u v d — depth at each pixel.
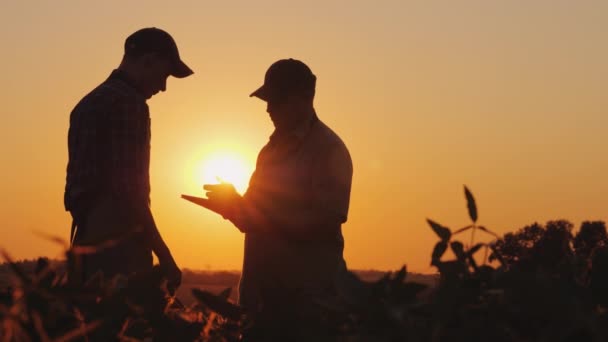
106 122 4.54
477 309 1.20
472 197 1.33
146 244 4.48
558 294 1.08
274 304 1.43
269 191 4.53
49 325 1.23
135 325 1.47
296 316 1.40
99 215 4.48
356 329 1.25
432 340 1.14
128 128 4.58
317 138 4.57
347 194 4.53
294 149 4.56
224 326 1.59
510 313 1.12
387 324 1.16
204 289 1.60
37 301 1.21
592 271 1.29
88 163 4.49
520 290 1.11
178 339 1.52
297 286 1.46
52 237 1.06
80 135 4.56
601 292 1.27
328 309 1.22
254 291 4.48
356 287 1.20
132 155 4.57
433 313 1.17
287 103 4.55
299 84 4.55
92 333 1.33
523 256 1.31
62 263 1.20
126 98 4.62
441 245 1.32
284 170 4.54
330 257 4.44
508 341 1.14
